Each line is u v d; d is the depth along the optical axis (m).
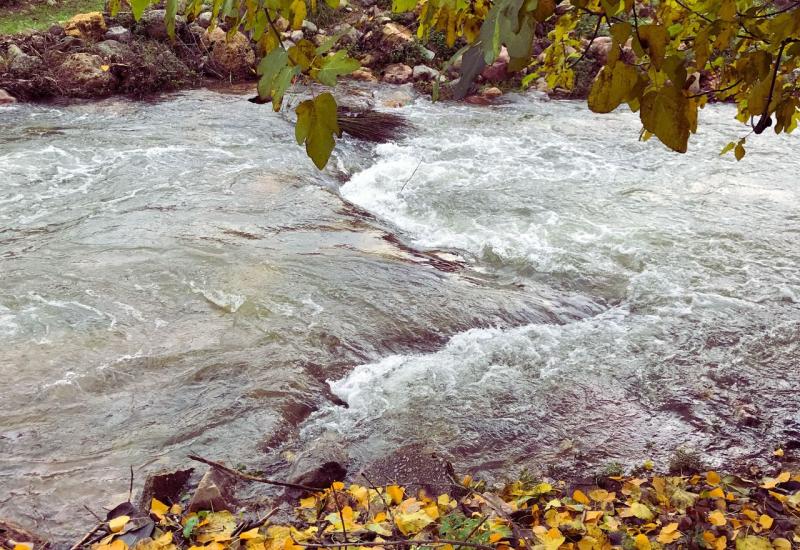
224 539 3.11
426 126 11.29
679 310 6.04
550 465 4.14
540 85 13.58
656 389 4.97
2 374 4.84
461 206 8.20
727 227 7.65
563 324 5.81
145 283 6.04
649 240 7.33
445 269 6.62
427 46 14.55
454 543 2.76
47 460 4.09
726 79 2.46
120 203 7.77
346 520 3.12
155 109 11.48
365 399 4.75
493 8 1.25
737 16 2.07
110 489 3.86
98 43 12.98
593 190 8.72
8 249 6.66
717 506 3.45
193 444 4.25
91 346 5.18
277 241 6.86
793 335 5.68
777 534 3.19
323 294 5.91
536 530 3.07
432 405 4.69
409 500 3.32
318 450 4.00
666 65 1.31
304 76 1.48
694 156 9.95
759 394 4.95
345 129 10.50
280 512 3.55
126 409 4.57
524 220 7.83
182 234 6.94
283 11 1.52
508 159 9.86
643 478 3.97
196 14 1.58
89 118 10.91
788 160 9.77
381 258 6.60
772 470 4.10
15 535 3.34
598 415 4.65
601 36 13.66
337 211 7.77
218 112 11.34
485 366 5.15
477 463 4.17
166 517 3.37
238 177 8.59
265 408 4.56
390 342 5.38
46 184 8.27
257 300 5.78
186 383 4.82
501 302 5.95
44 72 12.08
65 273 6.18
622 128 11.31
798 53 1.98
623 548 3.00
